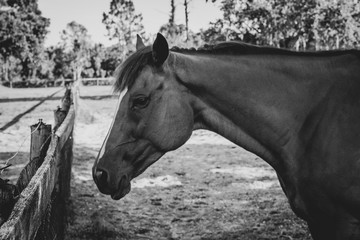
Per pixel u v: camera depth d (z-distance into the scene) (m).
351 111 2.10
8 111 14.54
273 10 21.88
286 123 2.22
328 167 2.07
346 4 21.80
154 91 2.10
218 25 22.91
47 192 2.23
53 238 2.79
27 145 7.95
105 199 5.08
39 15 45.38
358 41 22.62
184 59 2.19
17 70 54.06
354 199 2.05
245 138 2.28
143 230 4.17
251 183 5.97
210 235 4.07
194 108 2.24
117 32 68.56
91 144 9.07
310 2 21.67
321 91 2.21
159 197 5.30
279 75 2.25
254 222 4.38
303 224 4.27
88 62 58.12
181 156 8.02
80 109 13.46
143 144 2.12
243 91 2.21
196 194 5.45
